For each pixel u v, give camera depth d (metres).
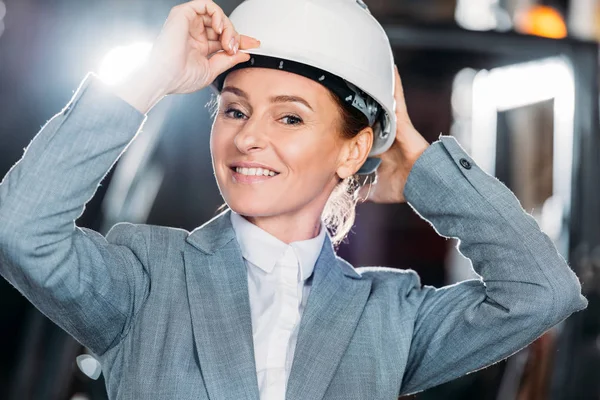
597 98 4.54
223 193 1.94
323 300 1.93
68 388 4.14
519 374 4.39
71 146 1.67
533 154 5.66
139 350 1.81
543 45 4.50
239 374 1.79
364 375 1.88
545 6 6.80
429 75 7.41
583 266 4.46
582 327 4.35
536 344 4.32
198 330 1.82
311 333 1.88
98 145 1.68
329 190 2.04
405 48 4.48
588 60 4.53
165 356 1.80
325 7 1.97
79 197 1.68
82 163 1.68
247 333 1.84
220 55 1.84
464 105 7.65
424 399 4.95
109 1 4.55
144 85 1.73
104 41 4.60
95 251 1.77
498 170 5.68
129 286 1.84
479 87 5.27
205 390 1.79
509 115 5.55
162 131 4.78
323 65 1.90
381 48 2.03
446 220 2.05
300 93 1.89
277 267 1.95
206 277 1.90
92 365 4.20
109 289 1.79
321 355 1.86
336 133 1.96
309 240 1.98
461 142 7.68
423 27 4.40
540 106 5.58
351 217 2.22
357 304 1.96
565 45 4.52
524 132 5.60
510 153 5.67
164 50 1.74
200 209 5.56
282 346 1.87
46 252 1.65
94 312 1.77
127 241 1.92
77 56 5.29
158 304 1.85
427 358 2.03
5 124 5.70
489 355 2.00
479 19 7.07
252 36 1.94
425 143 2.11
